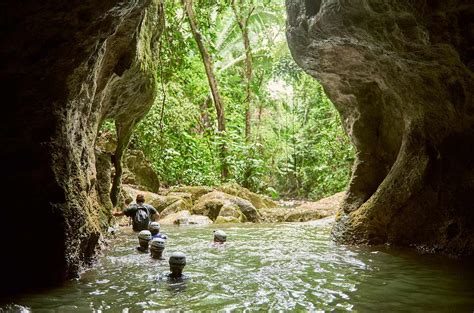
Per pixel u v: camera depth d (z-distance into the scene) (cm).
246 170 1838
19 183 470
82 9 427
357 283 484
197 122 1866
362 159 848
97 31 464
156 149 1587
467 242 628
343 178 1852
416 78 640
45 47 438
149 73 844
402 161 739
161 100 1584
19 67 438
